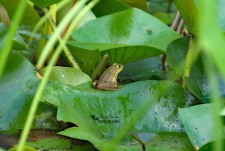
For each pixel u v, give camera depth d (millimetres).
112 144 1323
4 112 1452
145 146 1381
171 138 1464
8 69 1490
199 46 874
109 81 1537
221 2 1511
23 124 1452
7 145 1403
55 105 1431
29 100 1469
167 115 1526
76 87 1506
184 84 1604
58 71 1554
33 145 1405
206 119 1404
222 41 841
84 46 1629
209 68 942
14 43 1481
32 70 1495
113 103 1508
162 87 1552
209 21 800
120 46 1612
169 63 1604
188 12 1502
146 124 1503
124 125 1475
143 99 1532
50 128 1474
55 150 1397
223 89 1583
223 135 1368
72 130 1359
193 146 1378
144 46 1606
